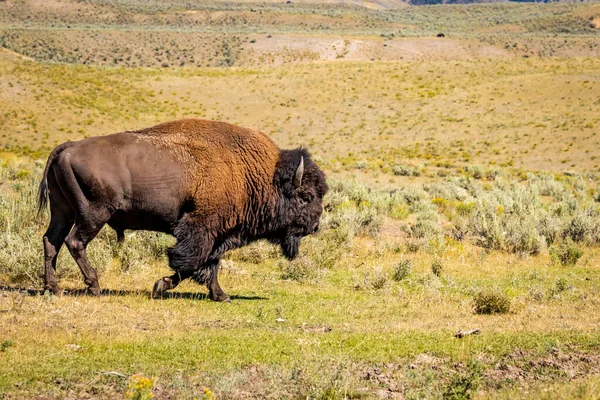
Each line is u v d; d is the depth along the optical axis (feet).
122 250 167.84
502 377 91.97
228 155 130.31
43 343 97.25
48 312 113.80
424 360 96.78
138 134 128.36
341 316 125.29
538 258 215.51
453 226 280.10
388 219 294.66
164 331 107.76
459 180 505.66
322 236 220.02
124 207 126.21
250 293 146.51
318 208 140.56
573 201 376.27
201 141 129.29
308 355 94.12
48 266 128.77
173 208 127.75
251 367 92.07
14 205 204.44
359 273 177.58
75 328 105.81
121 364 90.63
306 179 137.49
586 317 125.90
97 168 123.13
